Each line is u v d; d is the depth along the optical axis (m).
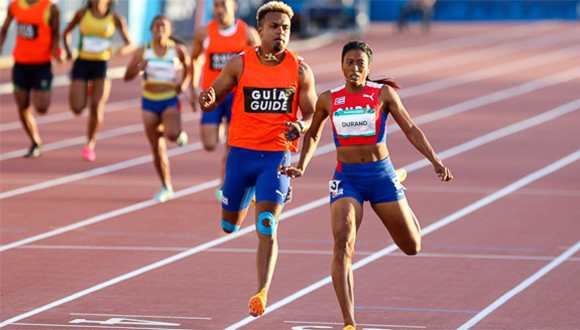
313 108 21.33
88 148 44.34
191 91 35.12
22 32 42.34
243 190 21.61
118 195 37.50
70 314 22.55
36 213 34.25
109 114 59.78
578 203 36.31
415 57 96.56
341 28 117.69
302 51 101.25
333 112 20.30
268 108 21.12
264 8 21.09
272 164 21.20
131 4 95.88
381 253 28.72
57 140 49.94
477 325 21.75
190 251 29.11
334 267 19.31
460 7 149.50
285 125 20.83
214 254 28.77
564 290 24.80
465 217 33.84
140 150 47.88
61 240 30.38
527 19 148.38
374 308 23.14
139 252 28.94
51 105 62.19
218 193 33.50
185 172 42.41
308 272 26.62
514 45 108.75
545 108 64.38
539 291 24.69
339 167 20.50
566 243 30.03
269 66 21.22
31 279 25.81
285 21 20.97
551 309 23.08
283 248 29.42
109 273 26.48
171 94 35.06
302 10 116.81
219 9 33.53
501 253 28.73
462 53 100.69
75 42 89.69
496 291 24.69
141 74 35.31
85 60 42.22
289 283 25.50
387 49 104.31
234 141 21.52
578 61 93.19
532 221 33.22
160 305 23.41
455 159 46.09
